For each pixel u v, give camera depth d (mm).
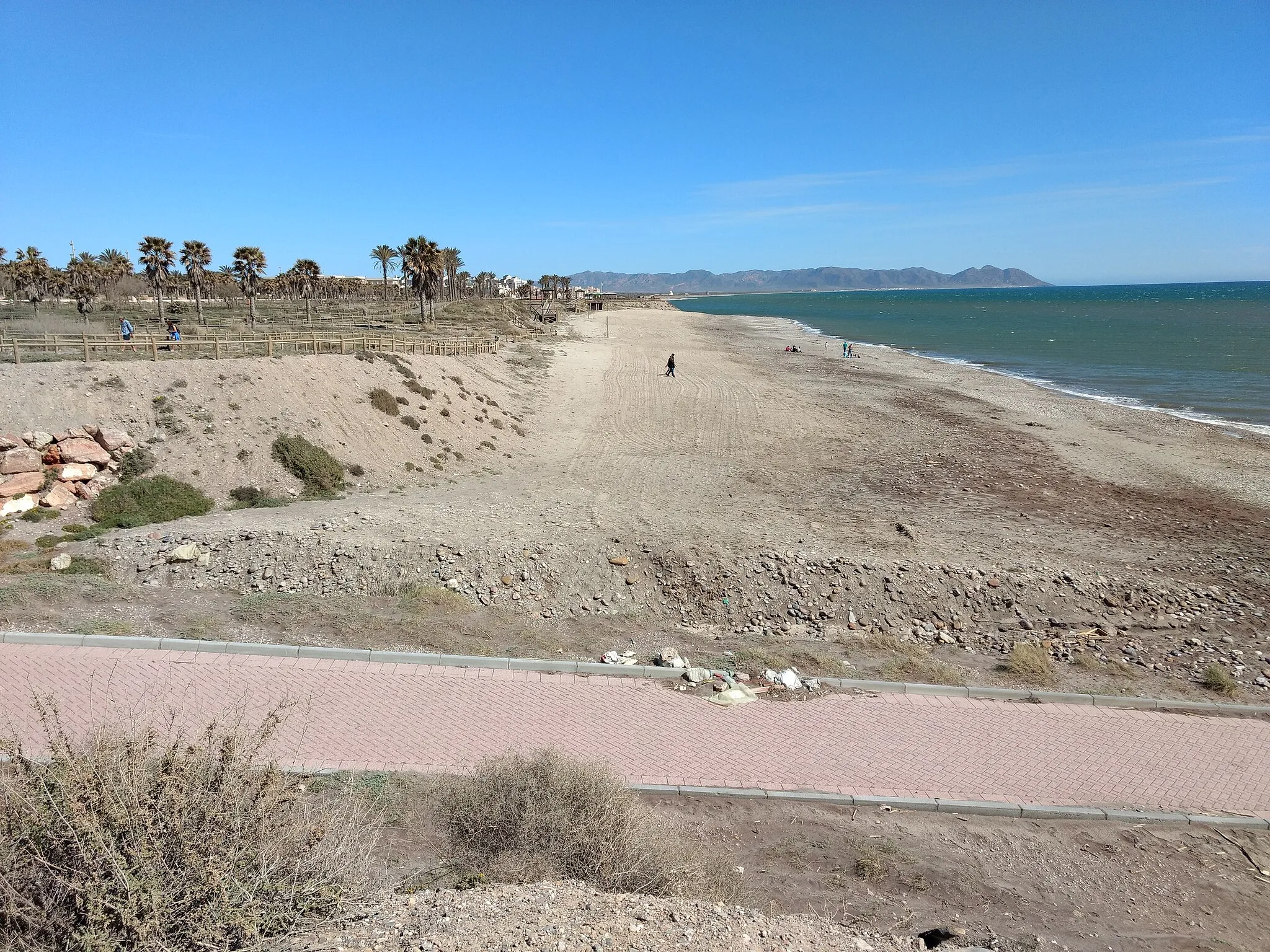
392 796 7578
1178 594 16188
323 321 63250
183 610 12453
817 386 47219
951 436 33312
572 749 8953
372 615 12664
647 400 40688
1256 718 11117
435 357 35844
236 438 21828
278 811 5223
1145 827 8359
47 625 11242
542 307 111125
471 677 10688
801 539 18312
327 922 4961
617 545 16562
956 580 15727
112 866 4320
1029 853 7789
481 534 16844
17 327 42281
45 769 4770
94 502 18109
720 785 8500
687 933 5250
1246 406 40250
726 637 13516
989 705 11023
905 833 7957
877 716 10445
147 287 82625
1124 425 35688
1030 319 124625
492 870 6270
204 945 4395
